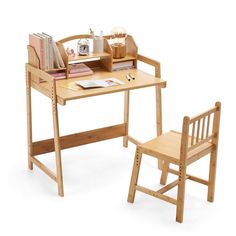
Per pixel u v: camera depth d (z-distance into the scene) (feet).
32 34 17.01
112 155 18.79
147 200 16.57
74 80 17.21
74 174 17.71
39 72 16.62
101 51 17.94
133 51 18.25
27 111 17.52
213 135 16.12
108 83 17.02
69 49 17.53
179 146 16.02
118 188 17.10
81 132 18.31
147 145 16.02
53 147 18.08
